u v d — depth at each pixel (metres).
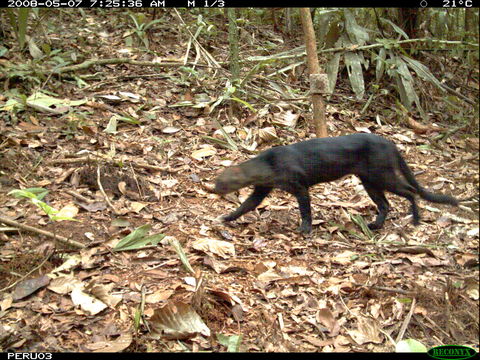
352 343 2.65
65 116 3.76
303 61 4.45
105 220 3.15
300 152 3.14
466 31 4.50
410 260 3.01
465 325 2.74
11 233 3.01
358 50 4.39
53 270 2.85
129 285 2.81
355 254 3.04
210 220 3.22
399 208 3.44
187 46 4.54
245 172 3.08
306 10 3.49
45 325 2.64
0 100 3.81
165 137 3.76
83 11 4.80
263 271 2.91
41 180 3.34
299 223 3.27
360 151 3.20
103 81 4.13
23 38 2.94
